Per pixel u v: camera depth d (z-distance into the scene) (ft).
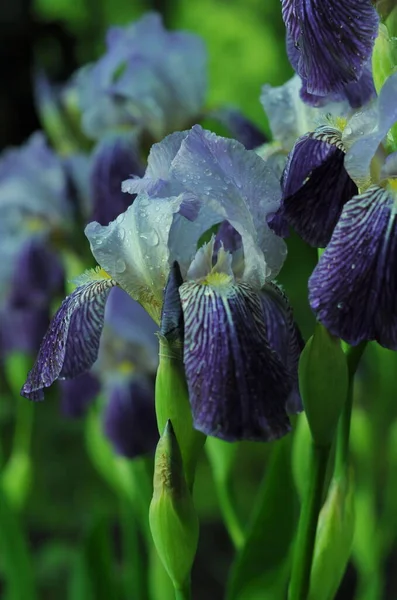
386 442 3.38
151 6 6.32
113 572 2.86
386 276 2.21
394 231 2.23
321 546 2.50
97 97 3.09
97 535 2.85
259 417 2.24
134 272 2.37
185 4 6.03
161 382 2.35
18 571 2.94
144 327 3.03
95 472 5.22
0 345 3.34
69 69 7.03
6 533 2.93
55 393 5.37
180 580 2.38
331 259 2.23
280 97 2.48
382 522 3.05
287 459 2.63
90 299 2.38
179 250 2.37
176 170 2.33
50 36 7.11
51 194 3.20
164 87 3.08
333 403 2.35
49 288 3.23
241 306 2.30
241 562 2.65
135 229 2.35
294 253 5.09
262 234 2.34
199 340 2.28
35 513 5.05
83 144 3.24
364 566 3.04
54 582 4.15
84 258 3.20
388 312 2.21
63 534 5.05
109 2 6.38
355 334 2.21
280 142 2.50
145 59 3.07
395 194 2.26
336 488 2.50
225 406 2.24
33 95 7.45
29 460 3.48
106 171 3.06
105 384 3.08
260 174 2.33
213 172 2.32
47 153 3.22
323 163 2.31
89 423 3.22
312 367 2.35
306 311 5.08
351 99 2.34
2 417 4.43
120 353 3.05
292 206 2.29
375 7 2.28
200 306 2.30
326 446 2.38
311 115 2.45
